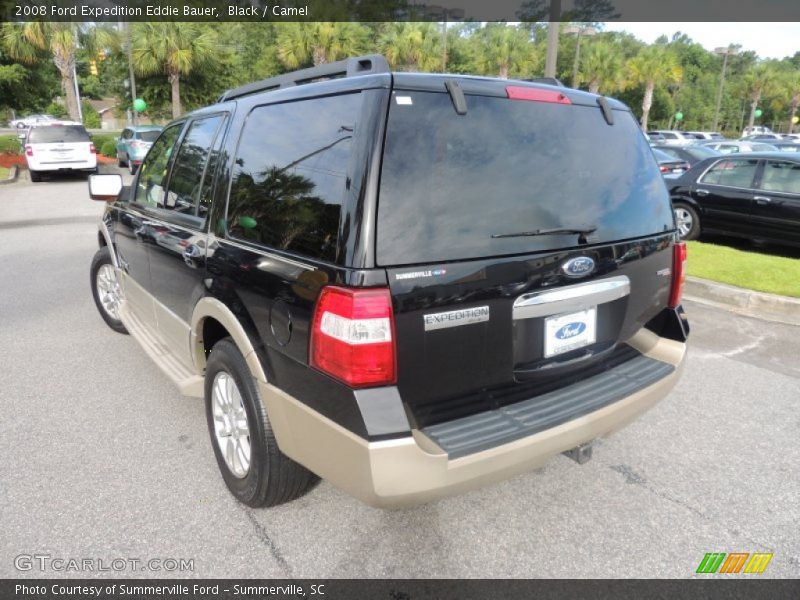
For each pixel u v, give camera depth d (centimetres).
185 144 354
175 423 376
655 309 299
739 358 497
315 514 289
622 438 368
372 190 203
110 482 313
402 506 216
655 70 5056
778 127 8306
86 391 421
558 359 254
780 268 736
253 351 253
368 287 201
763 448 356
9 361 475
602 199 263
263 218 256
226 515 287
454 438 223
